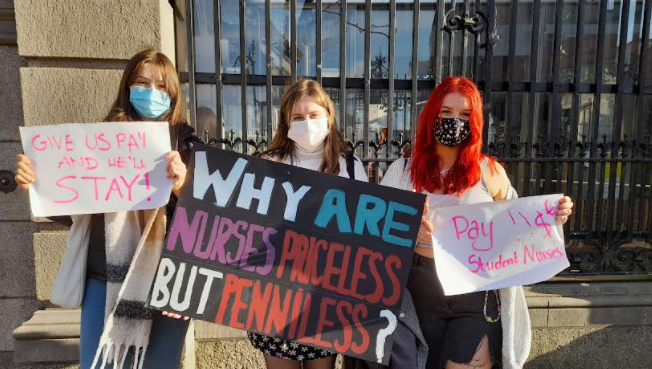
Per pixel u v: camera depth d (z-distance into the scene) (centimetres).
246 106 296
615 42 339
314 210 181
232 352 290
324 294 176
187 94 304
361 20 328
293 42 290
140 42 256
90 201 172
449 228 187
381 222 179
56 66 255
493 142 324
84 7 251
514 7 298
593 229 327
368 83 299
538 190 318
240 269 176
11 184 280
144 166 175
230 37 318
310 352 193
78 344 267
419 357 188
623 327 303
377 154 303
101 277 184
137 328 179
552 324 297
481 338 184
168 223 194
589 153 317
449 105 188
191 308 174
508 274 186
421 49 329
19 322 290
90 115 258
